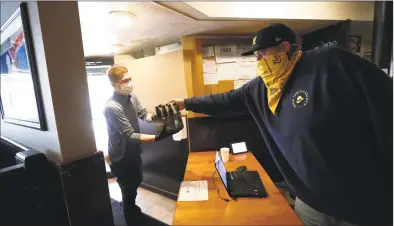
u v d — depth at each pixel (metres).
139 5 1.16
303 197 1.06
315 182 0.95
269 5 1.46
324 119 0.86
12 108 1.68
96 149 1.24
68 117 1.11
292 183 1.11
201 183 1.40
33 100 1.21
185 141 2.12
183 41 1.85
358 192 0.86
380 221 0.85
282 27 1.00
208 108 1.42
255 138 2.09
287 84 1.00
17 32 1.25
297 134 0.94
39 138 1.31
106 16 1.31
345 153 0.85
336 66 0.86
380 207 0.85
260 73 1.09
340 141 0.85
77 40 1.13
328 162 0.88
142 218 2.08
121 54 2.67
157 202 2.35
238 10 1.41
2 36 1.56
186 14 1.33
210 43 1.90
